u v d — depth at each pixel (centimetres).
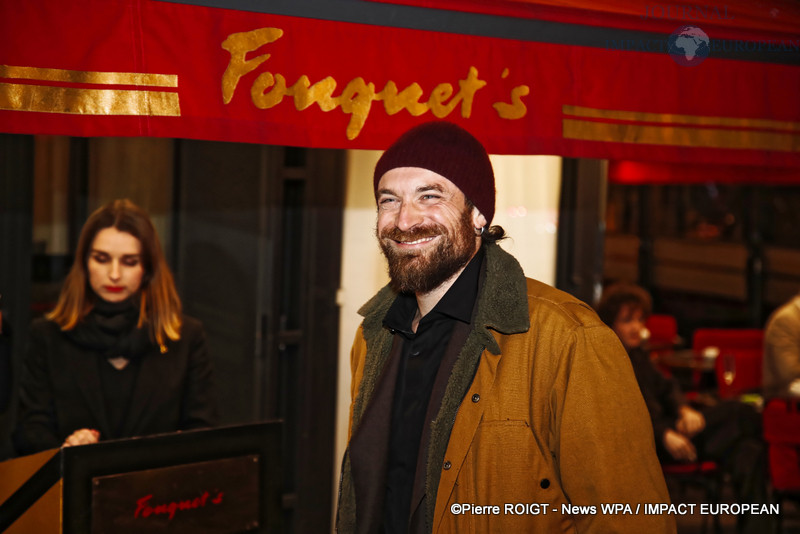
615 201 1048
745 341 632
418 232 164
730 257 914
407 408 172
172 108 189
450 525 161
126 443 217
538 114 227
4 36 176
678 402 421
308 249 368
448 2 213
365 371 185
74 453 209
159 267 308
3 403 291
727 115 250
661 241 1007
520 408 162
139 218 303
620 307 418
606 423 155
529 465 160
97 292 297
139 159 388
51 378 291
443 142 166
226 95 194
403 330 177
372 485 170
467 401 163
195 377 314
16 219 329
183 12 191
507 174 416
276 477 247
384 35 210
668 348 662
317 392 374
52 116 180
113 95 184
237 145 363
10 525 202
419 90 214
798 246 834
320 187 369
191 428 312
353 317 381
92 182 398
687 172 650
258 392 360
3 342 294
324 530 378
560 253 426
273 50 199
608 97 235
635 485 154
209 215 372
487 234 175
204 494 231
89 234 298
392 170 167
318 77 204
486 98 221
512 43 224
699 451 430
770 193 852
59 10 181
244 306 363
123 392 299
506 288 168
